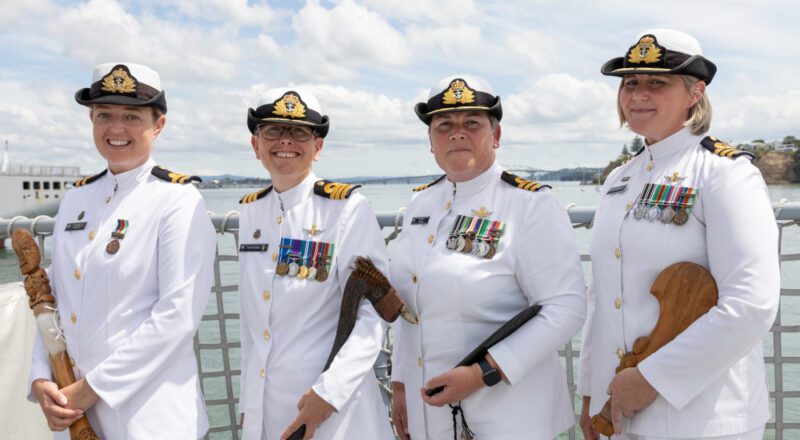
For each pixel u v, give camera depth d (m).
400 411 2.56
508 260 2.22
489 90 2.31
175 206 2.38
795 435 5.61
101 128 2.40
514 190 2.30
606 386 2.22
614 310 2.19
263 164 2.48
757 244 1.87
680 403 1.93
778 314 2.83
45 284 2.45
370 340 2.29
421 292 2.31
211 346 3.32
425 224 2.46
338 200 2.47
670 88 2.12
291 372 2.33
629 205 2.20
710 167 2.03
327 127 2.52
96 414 2.27
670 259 2.05
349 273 2.39
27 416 3.25
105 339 2.28
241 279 2.53
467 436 2.22
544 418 2.22
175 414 2.29
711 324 1.87
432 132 2.36
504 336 2.14
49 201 47.47
